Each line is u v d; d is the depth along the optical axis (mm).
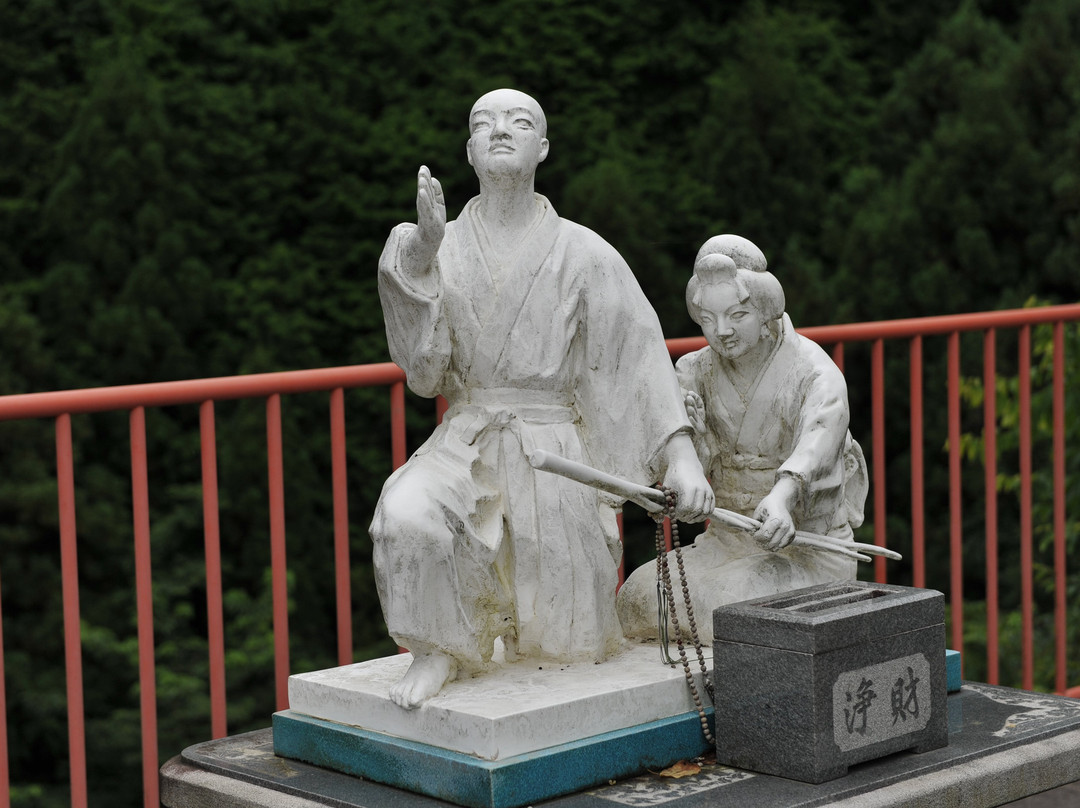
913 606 2668
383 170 10180
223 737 3002
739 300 2820
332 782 2646
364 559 9445
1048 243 10211
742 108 10547
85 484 8961
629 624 2988
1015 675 8031
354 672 2828
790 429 2941
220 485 9156
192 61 10414
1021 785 2719
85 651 8383
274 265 9898
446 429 2725
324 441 9578
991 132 10211
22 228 9836
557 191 10414
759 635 2574
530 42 10602
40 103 9898
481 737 2467
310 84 10398
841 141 10961
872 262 10180
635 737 2594
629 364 2758
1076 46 10547
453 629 2592
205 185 10078
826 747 2535
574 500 2729
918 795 2541
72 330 9539
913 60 10938
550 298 2707
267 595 8875
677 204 10344
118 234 9695
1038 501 7777
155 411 9375
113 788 8375
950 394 4086
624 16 10867
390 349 2715
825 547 2857
